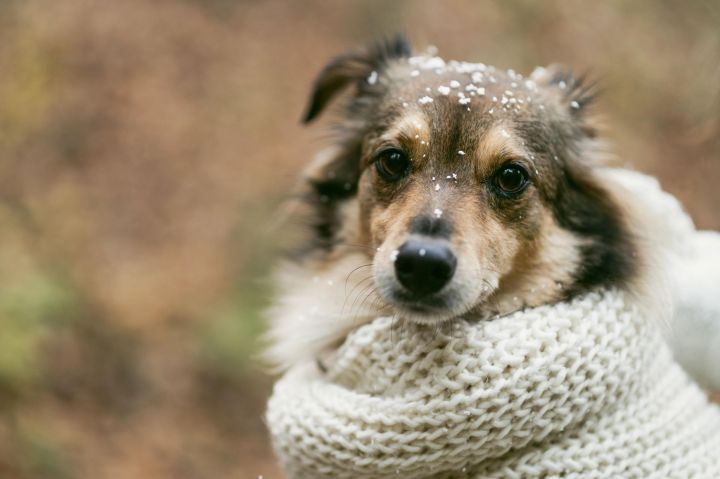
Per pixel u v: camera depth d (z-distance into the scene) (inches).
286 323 27.4
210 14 68.9
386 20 69.7
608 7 75.1
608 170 26.6
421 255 22.8
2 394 41.4
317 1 72.0
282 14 70.5
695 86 34.6
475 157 24.3
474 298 23.4
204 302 51.6
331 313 26.1
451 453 22.5
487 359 22.4
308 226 27.8
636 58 70.8
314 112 29.2
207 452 44.5
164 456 43.4
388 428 22.7
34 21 63.4
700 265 26.2
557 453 22.5
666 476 22.5
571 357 22.5
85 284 50.0
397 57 28.4
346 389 24.0
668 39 72.5
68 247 51.6
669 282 25.1
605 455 22.4
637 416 22.9
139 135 59.6
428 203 23.8
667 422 23.0
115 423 44.0
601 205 25.9
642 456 22.5
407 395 22.8
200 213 56.6
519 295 25.0
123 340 48.0
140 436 44.0
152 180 57.4
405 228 23.5
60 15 64.4
